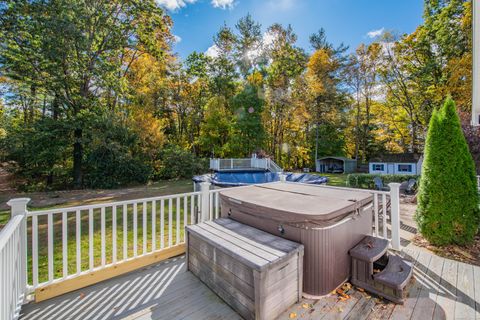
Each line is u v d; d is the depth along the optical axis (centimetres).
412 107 1664
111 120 1173
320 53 1869
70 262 317
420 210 348
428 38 1407
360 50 1873
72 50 1033
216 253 224
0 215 609
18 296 202
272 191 335
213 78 1902
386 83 1745
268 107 1939
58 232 457
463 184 319
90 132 1124
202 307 209
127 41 1236
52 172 1169
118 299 220
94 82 1165
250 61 1891
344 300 213
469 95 1087
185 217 336
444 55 1334
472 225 318
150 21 1254
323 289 215
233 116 1830
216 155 1948
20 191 1078
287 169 2297
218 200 377
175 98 1831
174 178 1551
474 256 297
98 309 206
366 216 278
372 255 225
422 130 1659
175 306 210
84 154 1216
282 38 1912
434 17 1356
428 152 343
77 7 993
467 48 1152
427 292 223
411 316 190
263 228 256
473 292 222
